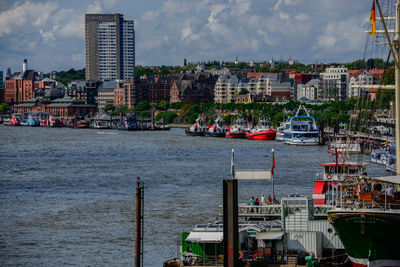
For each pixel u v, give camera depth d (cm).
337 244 14912
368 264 13488
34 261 16375
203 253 15012
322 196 16612
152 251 16975
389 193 14725
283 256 14712
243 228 15262
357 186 15312
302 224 15075
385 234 13212
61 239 18512
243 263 14150
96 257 16638
